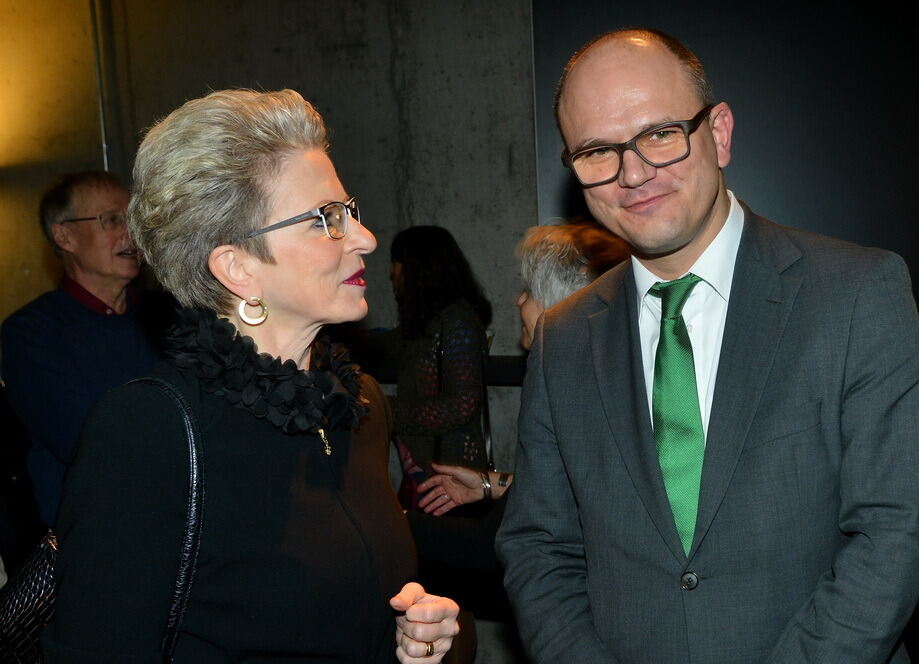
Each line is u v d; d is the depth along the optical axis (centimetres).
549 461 159
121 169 472
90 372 253
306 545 126
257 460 127
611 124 137
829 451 131
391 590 136
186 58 456
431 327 318
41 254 483
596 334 156
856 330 130
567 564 157
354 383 144
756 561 132
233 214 124
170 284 130
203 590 122
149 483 117
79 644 114
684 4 349
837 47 332
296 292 128
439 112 418
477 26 407
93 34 463
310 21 434
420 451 320
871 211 335
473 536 204
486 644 360
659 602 138
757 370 135
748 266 142
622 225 141
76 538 115
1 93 478
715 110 143
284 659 126
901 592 123
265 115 126
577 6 368
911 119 327
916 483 125
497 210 414
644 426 143
